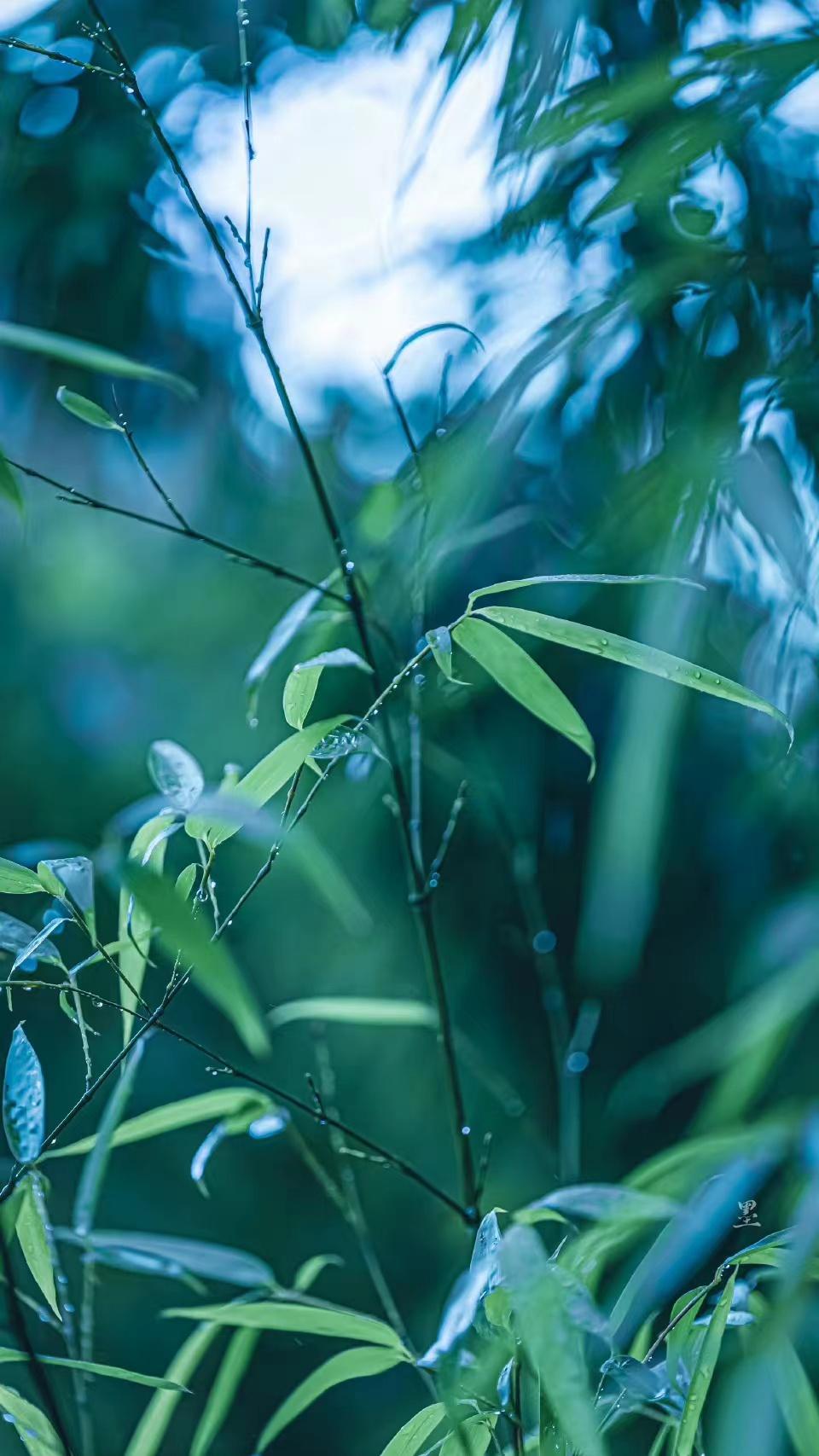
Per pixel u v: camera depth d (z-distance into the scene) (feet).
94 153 4.43
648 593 3.85
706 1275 3.80
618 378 4.01
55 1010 6.24
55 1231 3.37
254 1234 6.28
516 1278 2.89
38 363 5.06
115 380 5.11
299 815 3.14
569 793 4.99
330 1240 6.19
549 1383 2.85
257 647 6.07
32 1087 3.09
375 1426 6.04
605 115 3.71
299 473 5.50
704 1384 3.07
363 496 5.16
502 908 5.46
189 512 5.88
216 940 3.10
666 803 3.99
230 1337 6.23
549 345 3.81
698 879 4.78
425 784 5.24
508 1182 5.63
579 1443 2.83
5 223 4.51
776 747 4.07
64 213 4.50
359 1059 6.07
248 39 4.36
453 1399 3.01
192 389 3.30
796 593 3.81
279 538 5.79
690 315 3.88
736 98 3.68
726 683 3.08
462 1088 5.80
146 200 4.56
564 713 3.16
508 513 4.14
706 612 3.83
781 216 3.85
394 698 4.04
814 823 4.24
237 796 3.10
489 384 3.89
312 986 5.93
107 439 5.45
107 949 3.16
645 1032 5.42
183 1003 6.42
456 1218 5.62
